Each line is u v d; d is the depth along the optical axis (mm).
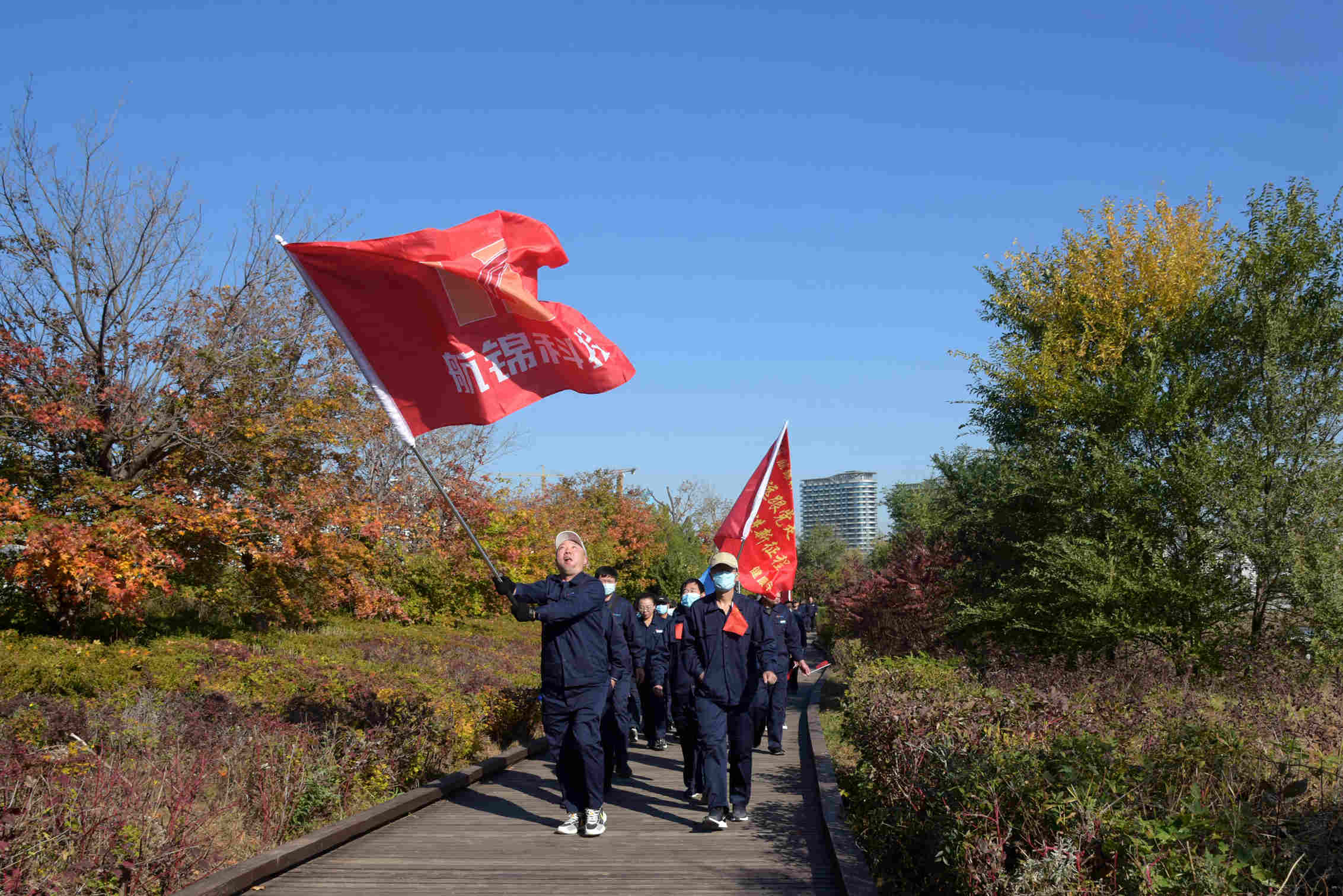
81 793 5887
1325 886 4316
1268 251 15203
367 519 18250
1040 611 14633
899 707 7422
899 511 45250
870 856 6422
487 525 27203
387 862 6434
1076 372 16672
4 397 14727
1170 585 13727
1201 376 15484
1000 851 4598
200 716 9125
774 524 11242
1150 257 17062
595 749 7273
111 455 16141
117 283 15539
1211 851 4391
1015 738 6371
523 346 7082
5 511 13219
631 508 43875
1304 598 13508
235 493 17328
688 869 6328
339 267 6824
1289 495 14062
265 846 6516
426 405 6957
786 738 13445
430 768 9383
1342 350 14734
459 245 6883
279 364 17469
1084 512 15188
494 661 19266
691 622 7820
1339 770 5941
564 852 6777
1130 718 7410
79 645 12031
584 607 7281
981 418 18406
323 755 7820
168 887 5426
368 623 24031
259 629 19344
